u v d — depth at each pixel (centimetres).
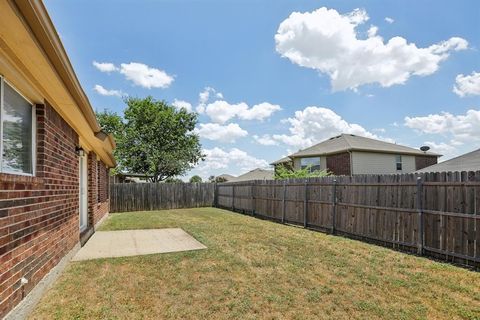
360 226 710
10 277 266
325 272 449
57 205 429
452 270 459
